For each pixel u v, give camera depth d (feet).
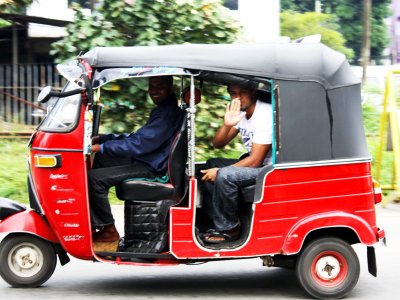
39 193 21.47
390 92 36.35
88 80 21.11
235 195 21.57
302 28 90.99
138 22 39.09
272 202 21.11
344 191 21.47
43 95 20.75
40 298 21.50
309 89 21.38
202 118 36.11
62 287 22.99
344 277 21.68
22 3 54.03
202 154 36.06
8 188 37.04
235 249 21.21
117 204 35.01
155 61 21.06
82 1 69.00
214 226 22.24
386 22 107.45
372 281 24.36
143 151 22.03
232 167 21.72
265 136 21.77
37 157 21.38
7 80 54.70
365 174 21.67
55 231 21.56
